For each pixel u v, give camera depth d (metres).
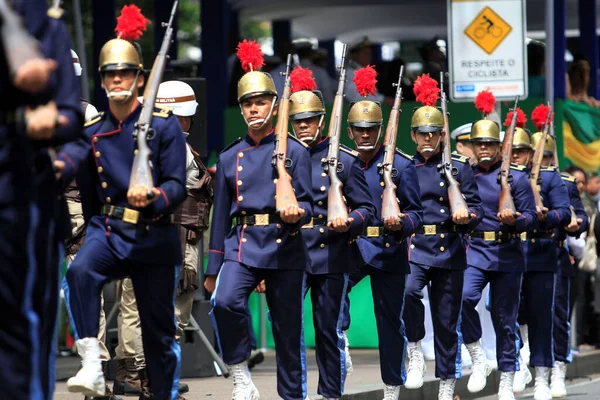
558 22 45.50
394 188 25.64
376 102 26.66
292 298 21.78
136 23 19.61
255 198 21.78
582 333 43.41
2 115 13.71
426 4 54.19
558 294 34.12
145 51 67.50
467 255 30.20
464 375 32.38
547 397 32.09
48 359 15.07
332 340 23.39
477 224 28.27
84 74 27.92
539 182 32.84
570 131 45.94
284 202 21.27
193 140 29.95
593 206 42.94
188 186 25.67
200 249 30.95
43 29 14.67
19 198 13.75
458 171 28.25
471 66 34.62
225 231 22.14
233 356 21.70
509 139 30.61
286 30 59.47
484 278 30.09
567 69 47.84
